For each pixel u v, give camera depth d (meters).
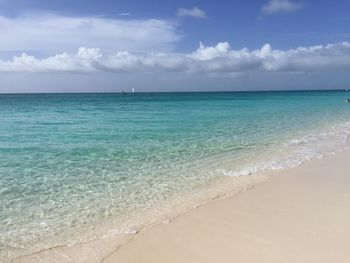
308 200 8.02
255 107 51.06
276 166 11.80
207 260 5.43
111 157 14.00
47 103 78.56
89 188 9.71
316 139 17.91
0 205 8.38
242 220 6.94
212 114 37.66
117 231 6.71
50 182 10.36
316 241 5.85
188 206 7.94
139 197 8.82
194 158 13.55
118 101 88.88
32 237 6.57
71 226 7.06
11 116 37.66
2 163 13.02
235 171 11.24
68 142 18.09
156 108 52.88
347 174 10.45
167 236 6.37
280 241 5.92
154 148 15.94
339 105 52.97
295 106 51.88
